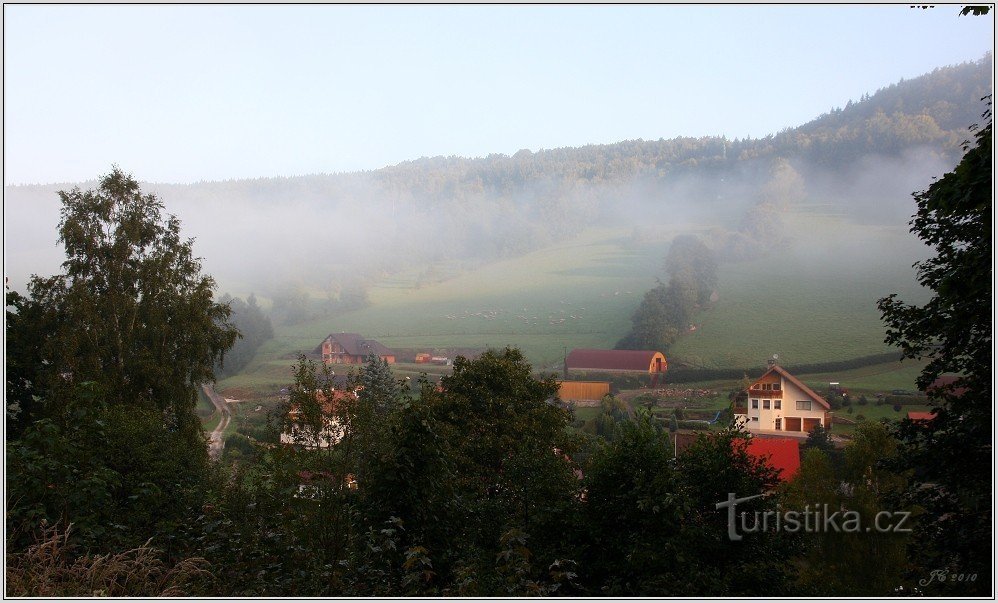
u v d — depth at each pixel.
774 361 86.25
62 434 10.32
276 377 95.31
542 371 96.44
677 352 102.00
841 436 54.81
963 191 10.81
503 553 8.68
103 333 27.62
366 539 10.27
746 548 13.81
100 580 8.12
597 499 14.87
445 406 24.42
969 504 12.74
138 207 30.17
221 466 25.80
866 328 105.19
